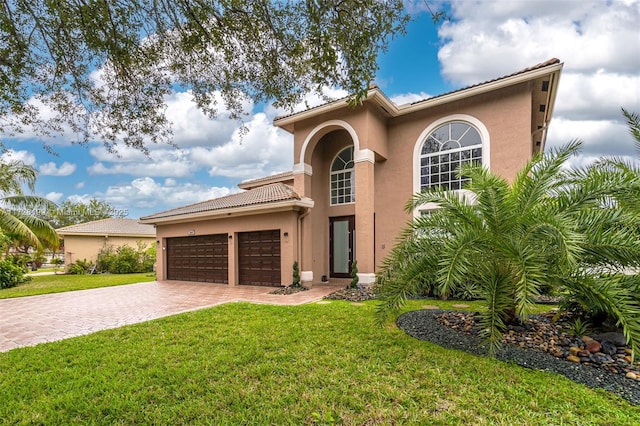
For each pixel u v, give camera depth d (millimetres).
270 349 5402
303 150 14508
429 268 5516
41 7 4445
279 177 19812
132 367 4777
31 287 15461
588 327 5730
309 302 9812
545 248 5047
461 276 4770
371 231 12852
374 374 4367
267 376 4375
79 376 4531
